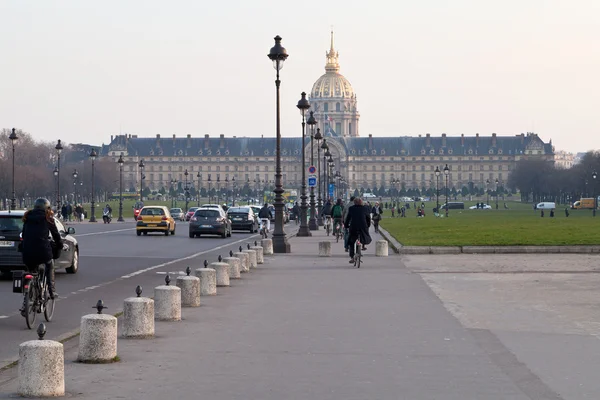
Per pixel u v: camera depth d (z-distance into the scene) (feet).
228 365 67.10
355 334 82.28
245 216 356.59
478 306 103.14
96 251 213.87
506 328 85.87
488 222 445.37
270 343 77.15
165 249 225.35
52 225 89.66
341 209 268.82
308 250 222.48
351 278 139.95
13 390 57.93
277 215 212.02
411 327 86.53
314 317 93.97
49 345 56.39
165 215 318.24
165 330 84.53
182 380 61.62
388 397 56.59
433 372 64.59
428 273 148.36
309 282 133.69
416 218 582.76
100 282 134.51
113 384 60.23
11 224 133.49
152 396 56.65
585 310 99.25
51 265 91.25
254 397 56.49
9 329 86.33
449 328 85.92
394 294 116.26
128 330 79.51
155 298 90.99
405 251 198.80
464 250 198.29
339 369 65.67
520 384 60.44
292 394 57.36
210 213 301.02
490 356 71.05
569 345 76.18
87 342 67.56
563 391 58.23
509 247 198.49
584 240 233.35
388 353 72.38
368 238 166.20
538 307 102.06
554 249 197.88
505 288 123.03
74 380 61.36
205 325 87.97
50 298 91.50
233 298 112.16
